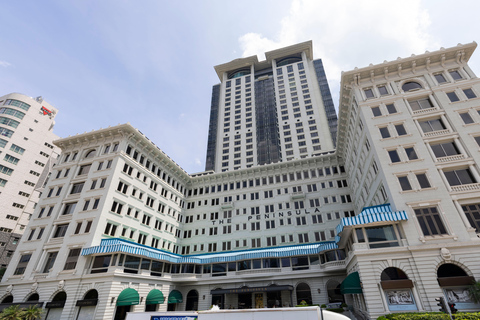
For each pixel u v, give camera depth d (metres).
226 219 51.50
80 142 46.09
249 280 39.34
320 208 47.00
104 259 32.91
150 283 36.03
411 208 26.08
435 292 21.98
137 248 34.12
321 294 36.03
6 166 76.12
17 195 76.69
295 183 51.22
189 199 57.41
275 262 40.00
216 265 42.12
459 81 32.34
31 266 35.38
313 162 52.00
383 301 22.66
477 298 20.41
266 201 51.12
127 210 40.28
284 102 99.31
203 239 50.88
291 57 116.81
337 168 49.94
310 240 44.69
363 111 34.00
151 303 33.88
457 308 21.28
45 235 37.53
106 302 29.17
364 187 38.00
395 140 30.55
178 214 53.28
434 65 34.94
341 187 47.97
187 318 13.73
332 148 83.88
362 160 36.88
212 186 57.44
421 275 22.88
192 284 41.03
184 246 51.53
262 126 93.88
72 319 29.61
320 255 38.66
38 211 40.94
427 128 30.95
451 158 27.92
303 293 37.94
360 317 28.02
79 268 32.81
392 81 35.22
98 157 42.50
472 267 22.34
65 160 46.12
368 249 24.92
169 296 38.41
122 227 38.53
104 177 39.44
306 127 89.69
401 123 31.69
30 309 29.38
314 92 99.69
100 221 35.38
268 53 115.31
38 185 83.25
